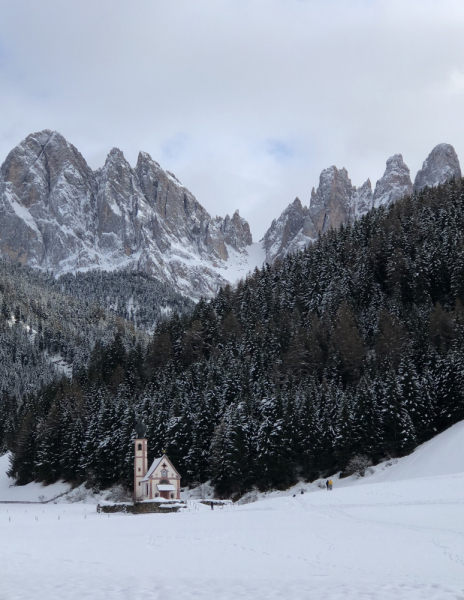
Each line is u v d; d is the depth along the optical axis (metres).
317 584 25.95
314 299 179.25
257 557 35.78
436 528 44.75
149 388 150.50
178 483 113.00
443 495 62.31
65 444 142.00
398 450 106.81
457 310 138.38
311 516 57.16
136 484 117.06
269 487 110.31
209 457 119.06
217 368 141.38
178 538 47.72
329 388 121.44
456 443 92.94
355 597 22.48
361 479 101.50
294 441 112.56
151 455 126.25
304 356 139.38
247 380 135.38
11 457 175.50
